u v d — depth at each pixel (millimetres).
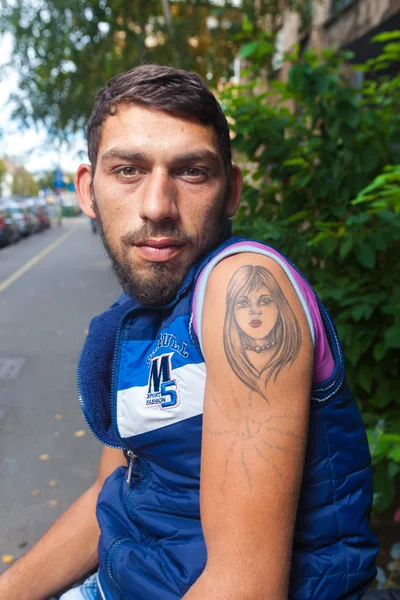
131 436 1029
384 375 2672
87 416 1141
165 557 1001
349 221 2402
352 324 2570
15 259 17641
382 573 2229
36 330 7855
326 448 954
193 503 987
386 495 2229
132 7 9836
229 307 879
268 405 834
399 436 1916
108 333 1146
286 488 817
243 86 2865
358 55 8359
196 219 1005
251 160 2861
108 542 1088
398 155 2637
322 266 2855
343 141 2496
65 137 11117
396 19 6820
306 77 2535
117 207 1011
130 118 988
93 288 11633
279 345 851
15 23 9336
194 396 936
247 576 792
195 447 955
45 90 10625
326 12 9203
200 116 992
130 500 1092
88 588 1218
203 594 798
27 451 4066
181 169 996
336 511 969
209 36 9906
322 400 941
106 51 9828
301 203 2814
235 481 815
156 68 1021
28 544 3012
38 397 5160
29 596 1279
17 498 3451
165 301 1022
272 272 906
